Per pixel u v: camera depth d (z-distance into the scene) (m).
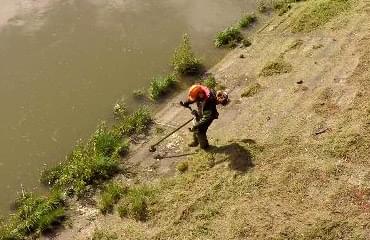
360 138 10.93
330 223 9.25
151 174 10.95
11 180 11.27
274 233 9.20
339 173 10.26
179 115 12.59
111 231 9.71
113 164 11.13
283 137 11.27
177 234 9.43
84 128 12.51
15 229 9.95
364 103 11.95
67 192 10.72
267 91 12.90
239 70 13.95
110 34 15.76
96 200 10.53
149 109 12.93
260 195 9.99
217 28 16.00
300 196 9.88
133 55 14.87
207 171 10.66
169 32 15.82
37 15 16.66
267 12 16.61
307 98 12.41
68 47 15.26
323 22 15.34
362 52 13.74
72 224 10.04
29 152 11.93
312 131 11.36
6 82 14.01
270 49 14.60
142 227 9.70
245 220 9.50
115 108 12.89
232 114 12.30
